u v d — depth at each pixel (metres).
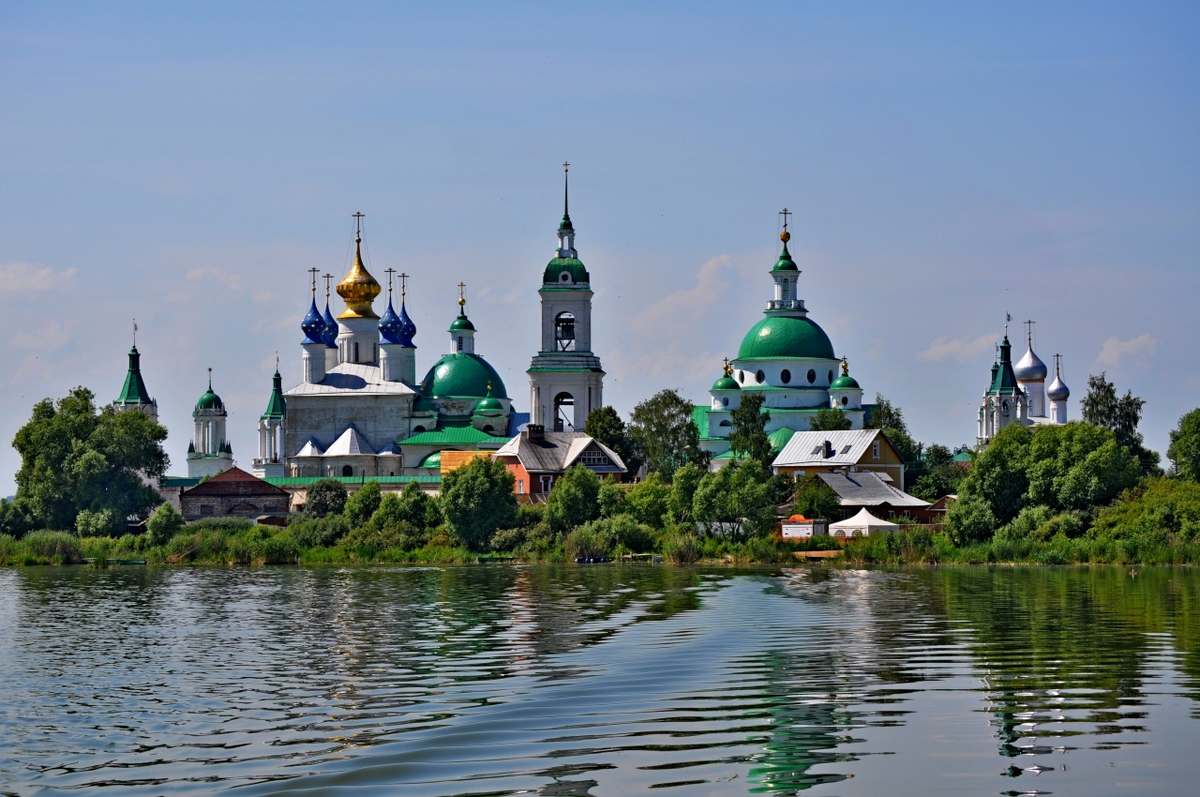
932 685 45.62
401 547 134.50
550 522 136.88
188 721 41.03
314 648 57.72
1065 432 123.00
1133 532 111.50
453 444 191.62
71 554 131.75
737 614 69.94
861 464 160.50
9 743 38.31
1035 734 37.72
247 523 151.12
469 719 40.31
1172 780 33.00
